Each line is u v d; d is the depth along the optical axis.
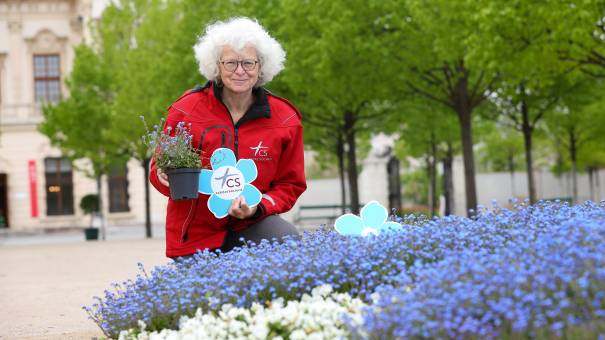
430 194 30.66
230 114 4.93
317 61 19.02
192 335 3.66
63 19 46.78
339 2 18.11
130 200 43.66
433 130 26.69
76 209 44.44
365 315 3.29
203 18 21.88
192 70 21.91
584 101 21.88
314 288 3.90
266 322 3.62
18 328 6.71
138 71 28.59
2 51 46.22
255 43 4.84
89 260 16.42
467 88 19.92
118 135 29.23
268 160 4.92
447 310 3.03
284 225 4.98
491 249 4.09
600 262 3.16
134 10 32.19
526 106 23.39
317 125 23.27
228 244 4.95
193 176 4.67
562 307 2.95
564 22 13.87
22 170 44.09
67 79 31.95
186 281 4.10
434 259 3.95
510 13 14.21
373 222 4.84
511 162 40.84
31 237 38.88
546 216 4.45
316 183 33.53
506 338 2.90
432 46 17.92
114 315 4.32
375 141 27.34
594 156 35.12
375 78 18.67
